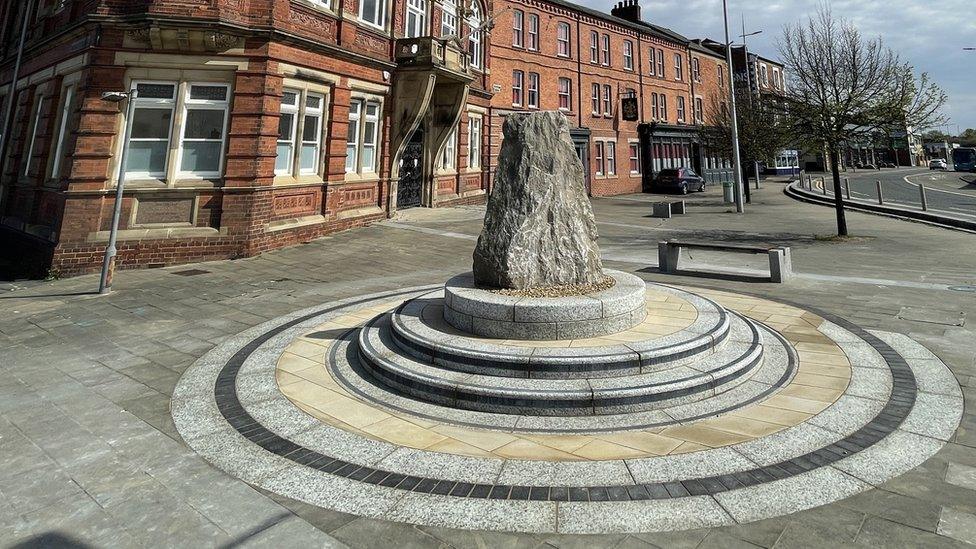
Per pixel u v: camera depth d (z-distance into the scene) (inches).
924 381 180.2
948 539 99.2
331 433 154.0
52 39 490.0
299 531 107.9
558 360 172.1
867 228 629.9
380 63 614.2
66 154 435.5
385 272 421.7
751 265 437.7
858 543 99.2
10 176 569.9
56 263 399.9
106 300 330.3
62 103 497.4
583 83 1200.2
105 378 202.1
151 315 297.6
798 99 573.6
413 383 179.9
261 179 468.8
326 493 122.3
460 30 826.2
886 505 111.5
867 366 196.9
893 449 135.3
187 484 127.0
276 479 129.0
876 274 372.8
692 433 148.3
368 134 645.3
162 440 150.6
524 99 1064.8
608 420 158.1
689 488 120.3
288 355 227.3
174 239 437.7
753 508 112.0
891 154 2915.8
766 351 215.2
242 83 458.6
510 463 134.3
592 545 101.5
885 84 527.8
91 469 134.1
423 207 790.5
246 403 177.3
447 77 698.8
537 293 217.6
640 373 175.6
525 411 163.2
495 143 997.2
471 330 205.5
